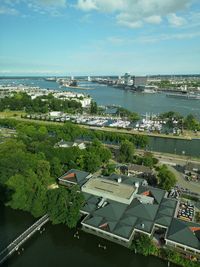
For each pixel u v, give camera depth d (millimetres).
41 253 134000
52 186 190000
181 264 123312
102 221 141375
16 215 159625
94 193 165125
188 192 187500
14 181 164500
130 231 134750
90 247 138500
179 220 141375
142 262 129250
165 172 191875
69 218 146625
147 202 160125
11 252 129625
